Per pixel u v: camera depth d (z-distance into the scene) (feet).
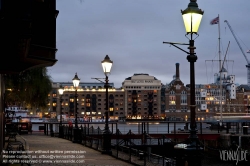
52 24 37.63
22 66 36.91
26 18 28.50
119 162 74.33
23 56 32.73
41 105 133.49
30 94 124.77
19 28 28.45
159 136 189.06
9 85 115.14
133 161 74.43
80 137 122.93
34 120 347.56
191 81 40.40
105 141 88.69
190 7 39.52
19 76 119.14
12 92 125.80
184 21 39.96
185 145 40.60
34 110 141.90
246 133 204.23
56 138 151.84
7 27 28.25
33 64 37.83
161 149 162.30
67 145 112.98
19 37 28.60
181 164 40.55
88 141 122.83
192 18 39.47
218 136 196.44
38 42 36.37
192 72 40.42
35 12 36.32
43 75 131.23
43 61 36.70
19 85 120.98
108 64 87.76
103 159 78.79
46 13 37.22
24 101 134.51
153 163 71.61
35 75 124.57
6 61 34.19
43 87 127.95
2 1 27.91
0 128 62.03
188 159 38.91
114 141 186.39
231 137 190.29
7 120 160.66
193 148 39.11
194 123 40.16
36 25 36.42
